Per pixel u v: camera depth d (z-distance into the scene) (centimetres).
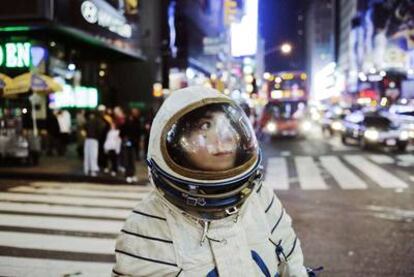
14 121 1553
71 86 2242
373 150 2258
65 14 1803
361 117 2406
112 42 2344
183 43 3994
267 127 3039
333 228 794
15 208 909
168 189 164
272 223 185
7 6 1714
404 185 1255
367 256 634
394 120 2281
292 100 3406
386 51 5481
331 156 2022
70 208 920
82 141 1753
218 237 163
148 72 3042
